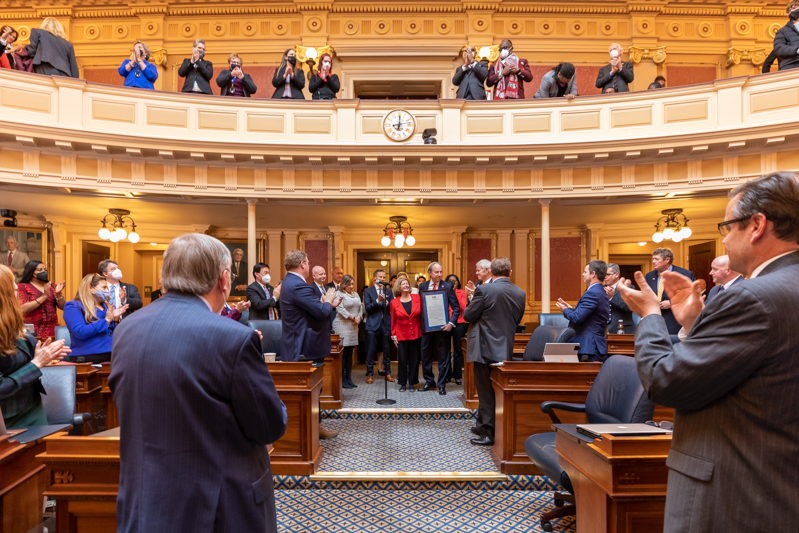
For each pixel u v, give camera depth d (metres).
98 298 4.36
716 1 10.48
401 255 11.44
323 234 11.14
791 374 1.17
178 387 1.36
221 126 7.41
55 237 9.49
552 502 3.45
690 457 1.32
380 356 8.23
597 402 3.06
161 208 8.64
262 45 10.64
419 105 7.62
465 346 5.75
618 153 7.22
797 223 1.29
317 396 4.08
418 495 3.57
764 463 1.19
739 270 1.43
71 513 2.16
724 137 6.76
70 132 6.57
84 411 3.84
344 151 7.36
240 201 7.92
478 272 5.07
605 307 4.35
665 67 10.67
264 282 5.93
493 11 10.60
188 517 1.33
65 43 7.07
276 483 3.68
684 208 8.75
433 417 5.46
